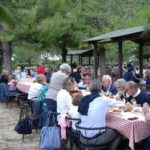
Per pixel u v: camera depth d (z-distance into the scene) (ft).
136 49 83.87
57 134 19.04
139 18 41.39
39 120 24.63
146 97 21.26
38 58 132.57
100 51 68.74
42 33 64.75
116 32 45.57
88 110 17.63
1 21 34.53
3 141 24.40
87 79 32.91
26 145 23.26
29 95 28.19
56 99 22.36
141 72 48.42
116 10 71.72
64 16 66.64
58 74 23.11
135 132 16.39
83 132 17.54
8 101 42.70
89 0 69.67
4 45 70.64
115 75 52.37
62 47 70.90
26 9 60.70
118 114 18.42
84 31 67.10
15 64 126.11
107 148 17.42
